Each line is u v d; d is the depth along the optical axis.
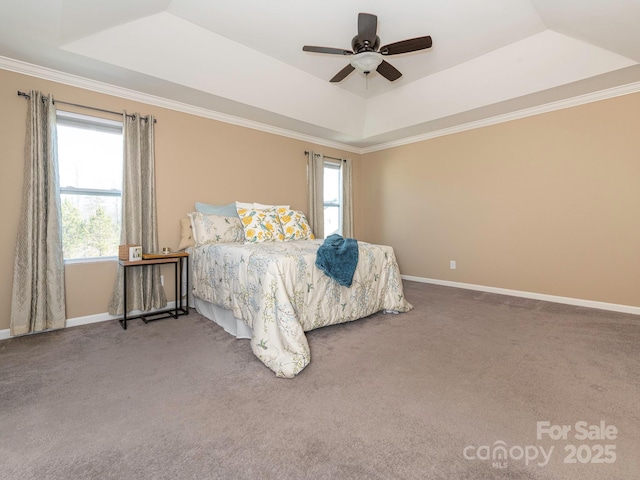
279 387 1.79
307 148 4.86
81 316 2.93
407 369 1.99
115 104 3.10
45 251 2.68
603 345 2.35
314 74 3.60
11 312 2.54
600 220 3.32
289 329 2.10
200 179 3.71
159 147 3.39
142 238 3.23
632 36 2.34
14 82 2.60
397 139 5.09
